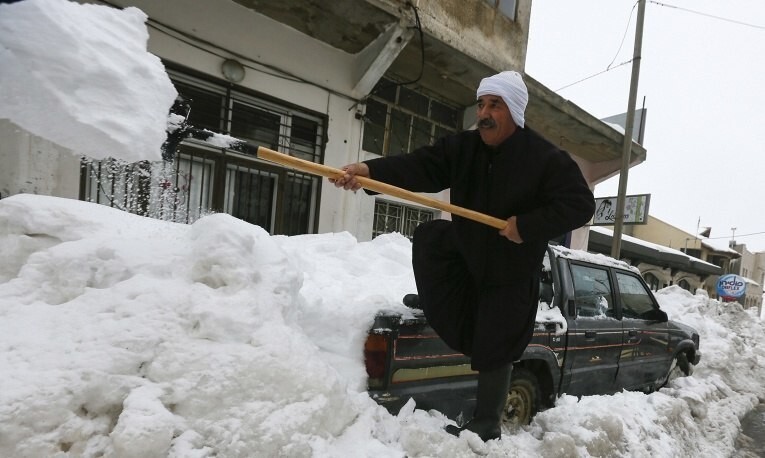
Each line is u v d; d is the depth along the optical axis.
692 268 17.73
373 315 2.30
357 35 6.40
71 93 1.42
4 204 1.96
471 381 2.67
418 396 2.38
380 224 7.89
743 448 4.22
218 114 5.86
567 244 11.34
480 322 2.20
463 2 7.25
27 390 1.25
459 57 7.14
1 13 1.34
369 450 1.80
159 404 1.39
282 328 1.78
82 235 2.01
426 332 2.44
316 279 3.12
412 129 8.18
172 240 2.14
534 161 2.05
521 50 8.39
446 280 2.32
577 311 3.52
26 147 4.29
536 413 3.10
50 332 1.45
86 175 4.63
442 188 2.38
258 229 2.23
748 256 37.16
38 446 1.22
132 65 1.57
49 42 1.38
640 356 4.18
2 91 1.35
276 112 6.39
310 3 5.73
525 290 2.20
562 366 3.24
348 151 7.11
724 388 5.69
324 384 1.72
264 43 6.05
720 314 9.61
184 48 5.45
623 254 14.91
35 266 1.69
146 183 2.87
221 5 5.62
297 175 6.70
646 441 3.16
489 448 2.18
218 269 1.81
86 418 1.34
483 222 2.05
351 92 7.02
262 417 1.53
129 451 1.27
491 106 2.08
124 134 1.49
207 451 1.40
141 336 1.50
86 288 1.68
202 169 5.75
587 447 2.64
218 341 1.62
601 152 11.39
